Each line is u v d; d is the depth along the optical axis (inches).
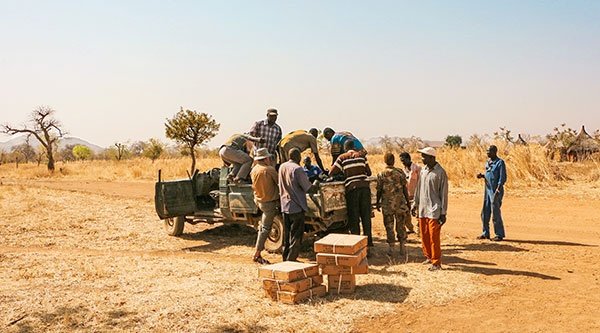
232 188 421.4
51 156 1861.5
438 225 321.1
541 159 805.2
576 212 552.1
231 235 482.9
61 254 399.9
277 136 430.3
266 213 358.3
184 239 469.4
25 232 506.0
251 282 304.7
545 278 304.0
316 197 357.7
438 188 321.4
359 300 265.3
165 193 456.1
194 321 241.4
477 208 609.3
